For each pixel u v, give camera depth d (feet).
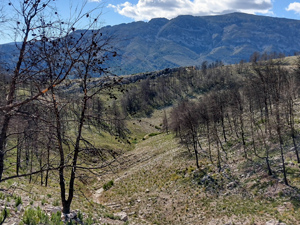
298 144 102.42
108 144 160.04
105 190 130.62
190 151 157.99
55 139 23.50
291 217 62.54
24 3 18.90
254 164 103.76
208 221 76.84
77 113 26.48
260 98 164.55
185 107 167.32
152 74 611.88
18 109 19.94
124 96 358.23
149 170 150.20
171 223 83.92
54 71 21.38
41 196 57.47
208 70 565.12
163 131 284.20
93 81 26.78
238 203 82.07
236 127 162.20
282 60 512.22
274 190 80.48
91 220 47.44
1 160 21.57
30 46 19.74
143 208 100.99
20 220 34.27
